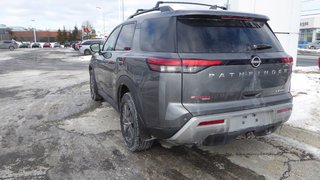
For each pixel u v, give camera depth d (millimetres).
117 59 4637
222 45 3445
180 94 3293
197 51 3332
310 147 4438
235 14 3631
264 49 3705
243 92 3494
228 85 3381
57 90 9516
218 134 3400
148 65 3562
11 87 10281
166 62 3303
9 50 49688
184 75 3260
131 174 3695
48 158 4176
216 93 3342
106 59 5414
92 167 3891
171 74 3283
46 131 5297
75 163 4012
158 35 3680
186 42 3379
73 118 6070
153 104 3523
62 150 4441
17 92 9250
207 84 3291
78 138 4926
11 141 4824
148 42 3854
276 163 3943
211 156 4160
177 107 3311
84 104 7242
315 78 10062
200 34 3439
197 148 4426
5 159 4156
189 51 3328
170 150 4359
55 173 3742
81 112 6508
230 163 3949
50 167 3906
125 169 3826
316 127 5176
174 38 3426
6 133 5211
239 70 3416
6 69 17156
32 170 3828
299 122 5418
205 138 3393
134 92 3934
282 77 3828
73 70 16500
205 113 3299
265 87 3664
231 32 3586
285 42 12148
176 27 3473
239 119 3477
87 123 5707
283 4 11750
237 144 4559
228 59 3330
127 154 4266
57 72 15336
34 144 4688
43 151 4418
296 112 5973
